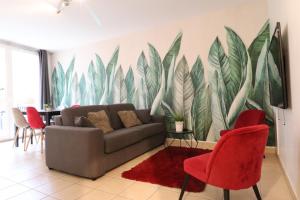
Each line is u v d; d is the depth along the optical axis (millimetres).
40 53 5902
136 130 3348
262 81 3455
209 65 3898
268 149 3428
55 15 3641
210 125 3916
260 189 2209
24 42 5285
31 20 3842
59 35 4766
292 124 2012
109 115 3855
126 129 3506
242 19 3582
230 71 3709
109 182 2482
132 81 4812
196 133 4059
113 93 5102
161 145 4176
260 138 1551
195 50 4031
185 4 3438
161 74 4422
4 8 3324
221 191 2205
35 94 5941
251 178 1619
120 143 2918
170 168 2844
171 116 4316
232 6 3631
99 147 2590
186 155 3441
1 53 5168
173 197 2100
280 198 2021
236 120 3424
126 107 4363
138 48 4703
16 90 5500
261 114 2957
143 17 3906
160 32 4402
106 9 3496
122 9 3521
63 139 2740
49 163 2910
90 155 2518
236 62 3654
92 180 2547
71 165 2672
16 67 5512
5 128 5227
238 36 3623
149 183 2422
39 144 4574
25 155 3709
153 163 3051
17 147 4316
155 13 3748
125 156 3105
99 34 4797
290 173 2188
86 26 4250
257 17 3467
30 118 4004
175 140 4270
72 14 3633
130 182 2465
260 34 3453
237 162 1526
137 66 4730
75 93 5754
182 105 4191
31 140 4566
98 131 2592
